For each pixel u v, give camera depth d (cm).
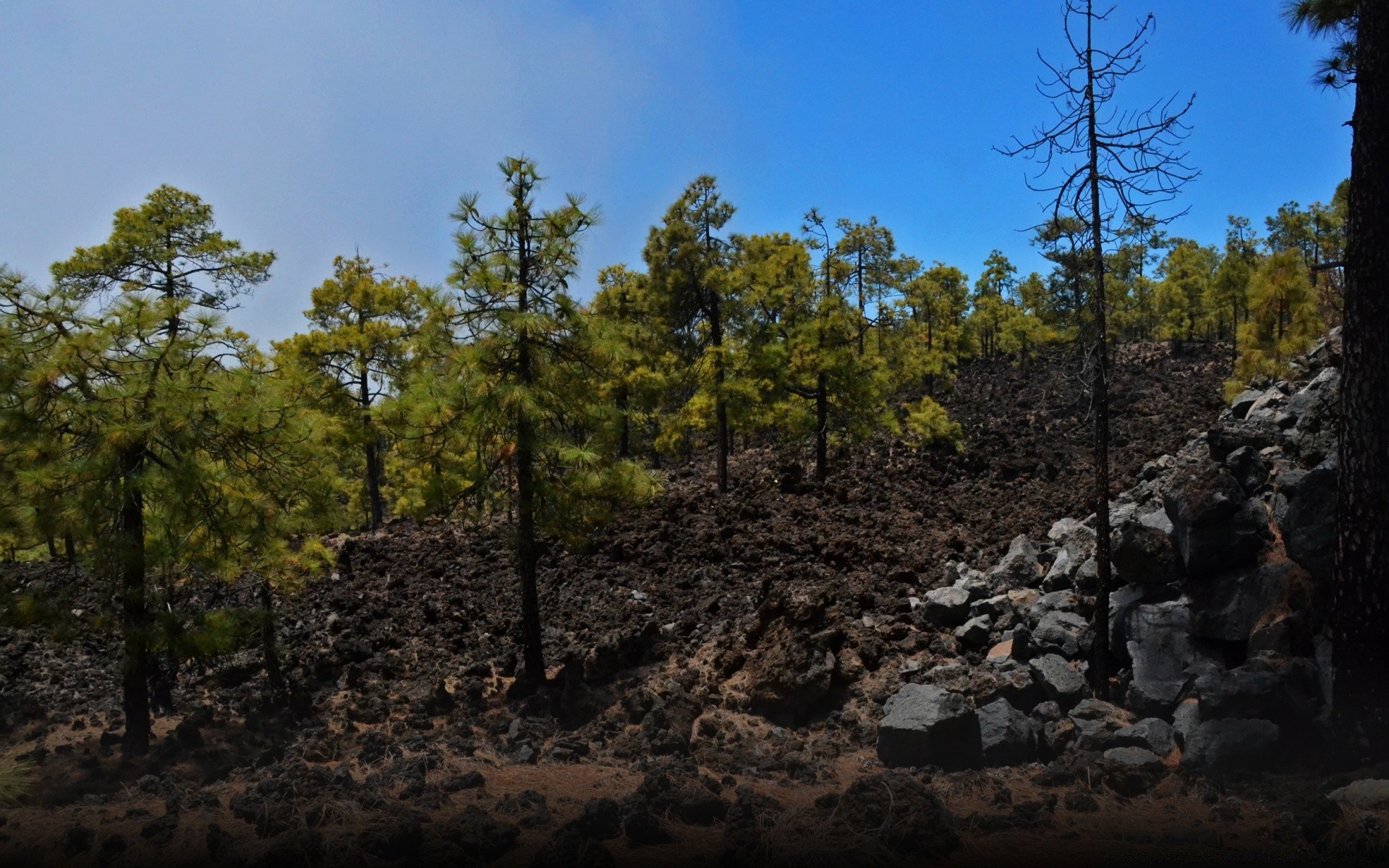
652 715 1036
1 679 1518
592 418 1230
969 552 1672
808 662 1075
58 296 999
